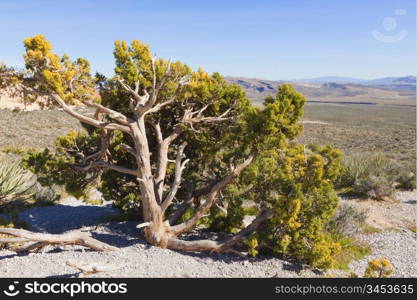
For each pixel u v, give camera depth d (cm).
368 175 1628
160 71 923
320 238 779
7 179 1288
